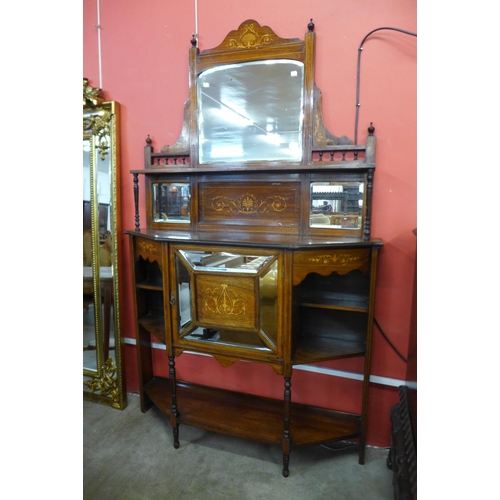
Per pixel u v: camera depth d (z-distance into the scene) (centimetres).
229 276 134
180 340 148
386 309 149
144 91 174
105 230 187
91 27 180
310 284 158
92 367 198
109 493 135
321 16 142
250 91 153
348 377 158
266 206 156
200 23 160
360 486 138
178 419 158
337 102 143
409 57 134
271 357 134
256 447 161
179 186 170
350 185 143
